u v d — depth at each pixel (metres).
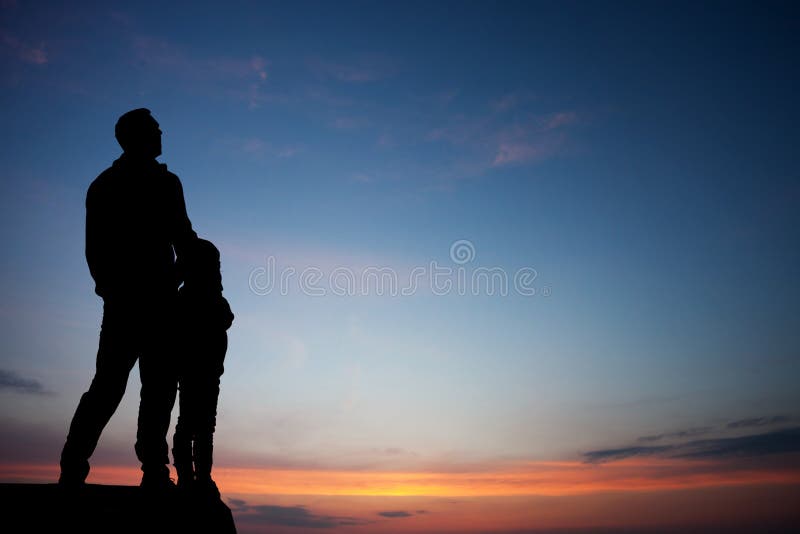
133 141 6.71
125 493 6.16
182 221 6.89
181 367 6.59
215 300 6.79
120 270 6.38
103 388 6.25
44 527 5.57
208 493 6.45
